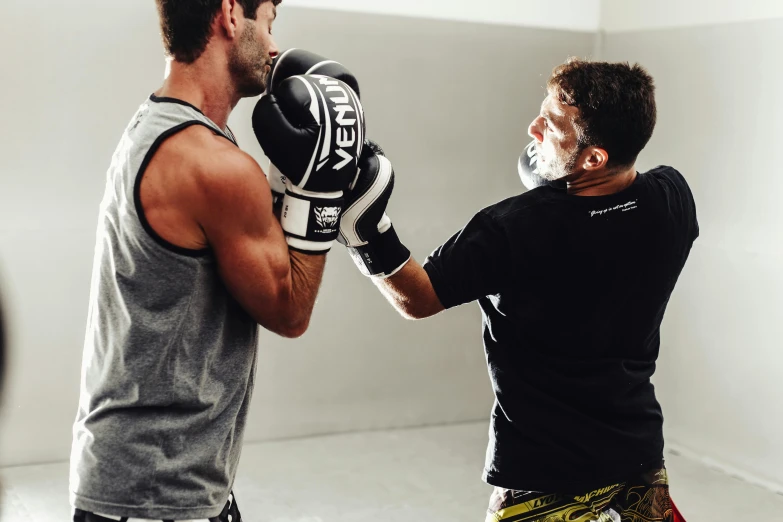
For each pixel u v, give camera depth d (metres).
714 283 3.65
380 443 3.87
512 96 4.09
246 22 1.36
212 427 1.36
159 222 1.26
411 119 3.89
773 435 3.40
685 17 3.77
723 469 3.60
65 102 3.29
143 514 1.30
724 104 3.59
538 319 1.65
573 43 4.20
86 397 1.36
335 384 3.94
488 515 1.77
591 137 1.57
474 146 4.04
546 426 1.66
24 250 3.30
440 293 1.63
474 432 4.07
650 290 1.68
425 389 4.12
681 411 3.83
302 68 1.49
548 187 1.66
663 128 3.92
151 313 1.29
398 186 3.91
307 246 1.39
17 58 3.20
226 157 1.27
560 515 1.68
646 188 1.67
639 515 1.74
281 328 1.39
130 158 1.29
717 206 3.64
